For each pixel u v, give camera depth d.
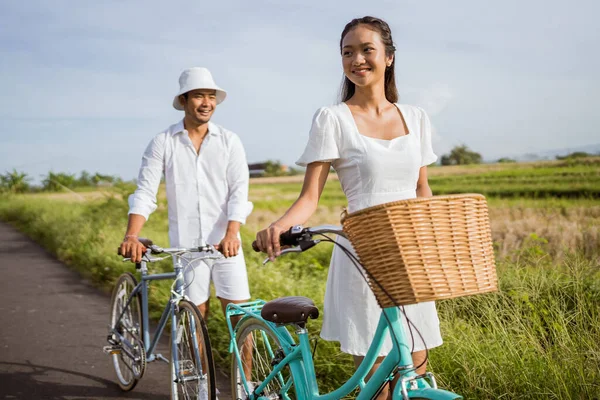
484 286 2.12
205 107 4.16
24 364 5.45
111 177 16.73
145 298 4.43
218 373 5.06
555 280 4.95
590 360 3.60
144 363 4.38
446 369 3.95
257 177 71.00
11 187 33.25
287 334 3.21
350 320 2.78
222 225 4.31
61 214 17.42
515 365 3.71
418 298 2.04
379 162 2.73
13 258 12.22
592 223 9.45
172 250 3.84
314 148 2.77
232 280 4.25
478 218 2.11
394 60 2.95
